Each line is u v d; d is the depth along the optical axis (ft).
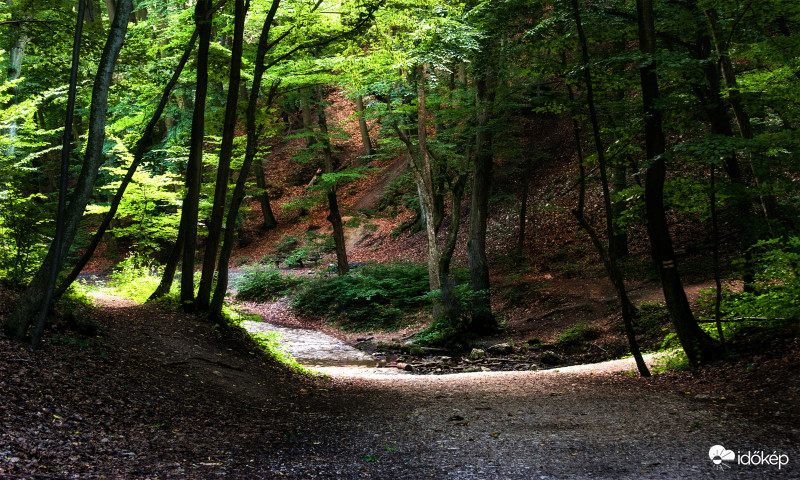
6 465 13.00
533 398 26.23
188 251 35.32
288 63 50.24
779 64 36.88
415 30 39.32
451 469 15.92
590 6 36.91
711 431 18.01
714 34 34.14
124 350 25.57
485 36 46.32
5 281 29.58
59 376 19.93
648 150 29.25
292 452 17.76
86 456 14.70
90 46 34.47
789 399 20.02
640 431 18.81
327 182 70.23
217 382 26.21
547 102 31.60
